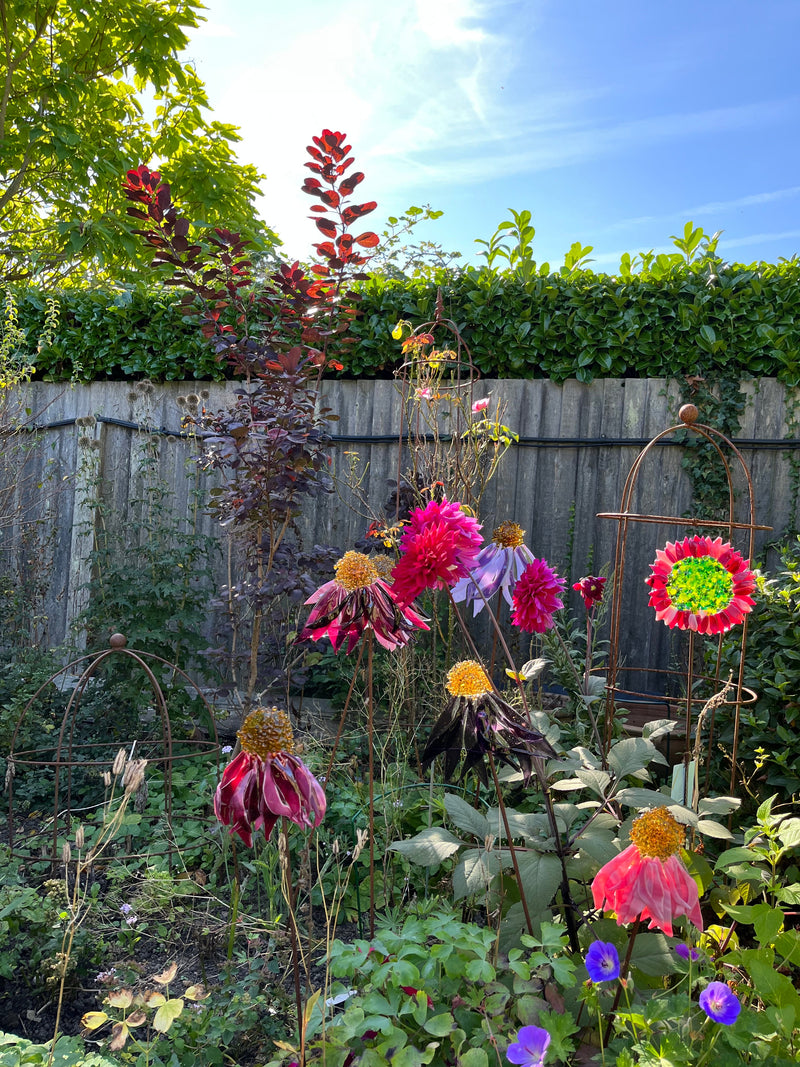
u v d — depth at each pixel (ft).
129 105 24.02
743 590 6.70
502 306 16.58
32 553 18.78
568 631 14.43
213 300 13.05
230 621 13.48
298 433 11.61
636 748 7.16
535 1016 4.77
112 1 20.42
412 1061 4.36
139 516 18.10
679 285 15.71
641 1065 4.26
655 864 4.51
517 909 6.22
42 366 20.16
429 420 15.15
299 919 8.46
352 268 14.25
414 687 12.66
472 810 6.72
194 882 8.85
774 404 15.31
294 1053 5.28
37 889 8.93
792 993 4.60
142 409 19.25
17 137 21.02
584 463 16.46
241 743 4.42
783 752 8.86
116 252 21.85
